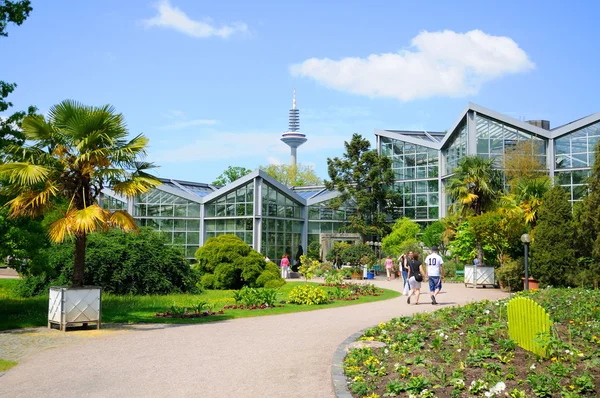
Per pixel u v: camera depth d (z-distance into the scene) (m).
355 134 45.22
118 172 13.21
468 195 29.34
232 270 26.25
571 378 7.01
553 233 21.78
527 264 22.22
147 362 9.37
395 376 7.54
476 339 8.92
